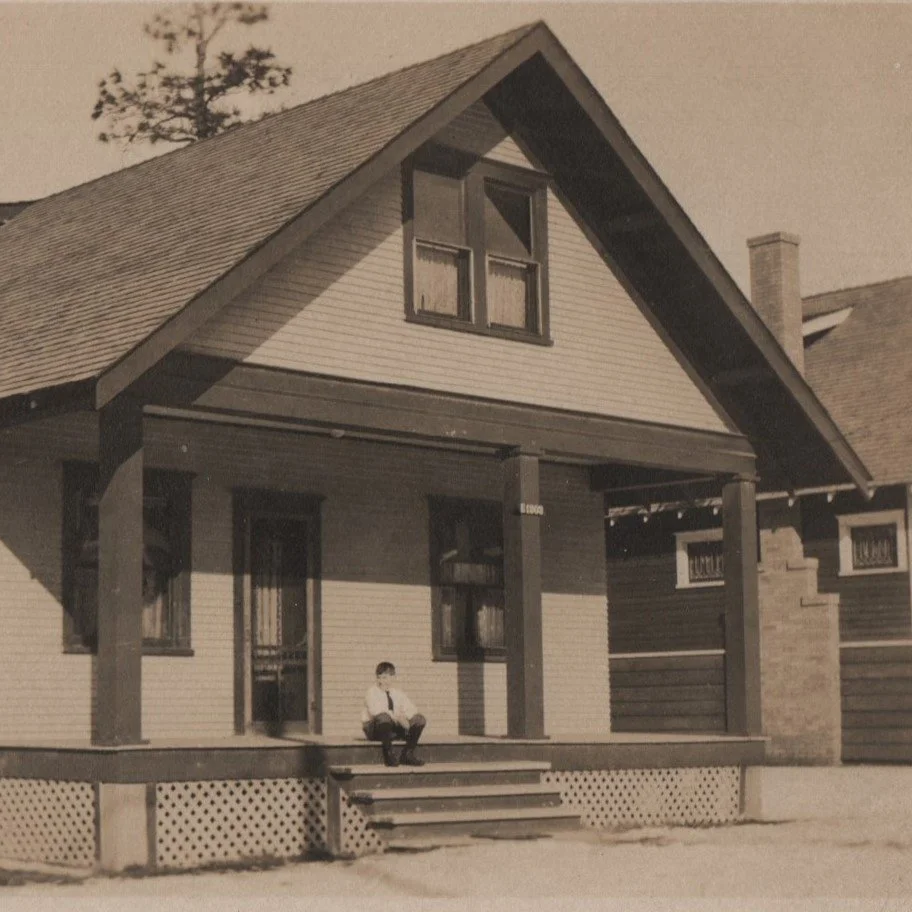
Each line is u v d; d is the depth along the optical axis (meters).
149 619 17.98
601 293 19.78
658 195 19.17
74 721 17.12
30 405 14.91
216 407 15.84
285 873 14.08
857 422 30.44
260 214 16.44
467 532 21.14
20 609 16.88
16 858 15.34
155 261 16.86
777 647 27.20
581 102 18.64
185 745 14.77
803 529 29.72
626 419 19.59
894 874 13.94
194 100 39.25
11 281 19.58
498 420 18.31
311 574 19.39
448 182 18.50
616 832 17.25
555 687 21.80
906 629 28.36
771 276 32.38
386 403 17.33
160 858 14.54
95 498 17.58
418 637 20.31
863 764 26.38
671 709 27.22
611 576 31.80
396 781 16.12
